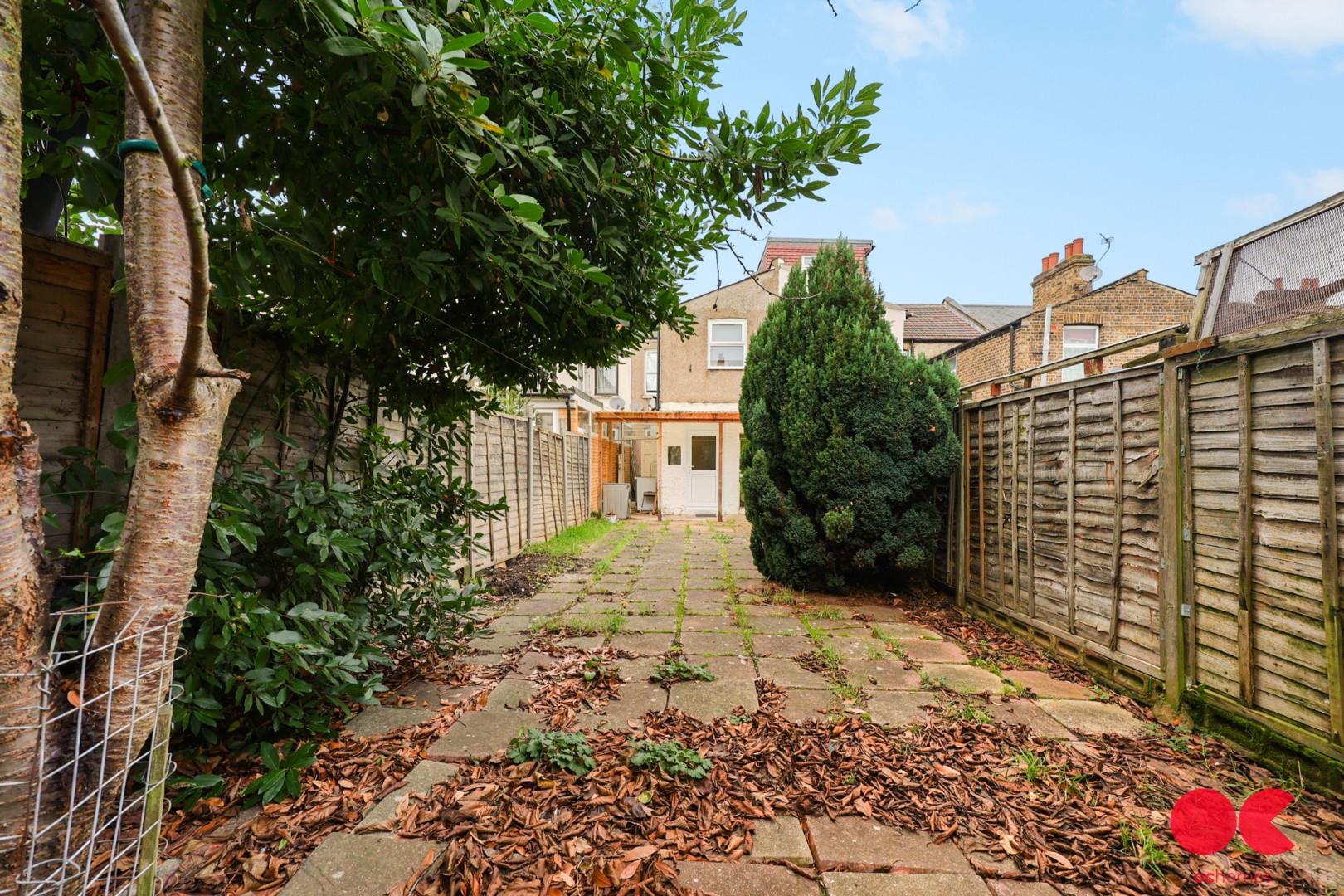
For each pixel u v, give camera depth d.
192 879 1.48
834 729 2.39
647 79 2.04
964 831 1.75
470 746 2.20
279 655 1.94
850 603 4.79
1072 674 3.15
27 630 0.95
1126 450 2.89
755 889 1.50
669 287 3.12
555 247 2.13
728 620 4.19
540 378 3.72
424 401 3.39
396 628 2.91
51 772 0.98
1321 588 2.00
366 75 1.45
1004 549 3.95
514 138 1.77
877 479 4.76
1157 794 1.96
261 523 2.16
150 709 1.10
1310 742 2.00
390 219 2.02
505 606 4.52
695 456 12.45
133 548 1.08
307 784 1.92
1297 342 2.08
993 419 4.14
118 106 1.52
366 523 2.62
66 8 1.40
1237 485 2.31
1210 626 2.43
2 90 0.89
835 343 4.82
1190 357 2.52
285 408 2.77
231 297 1.73
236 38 1.47
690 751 2.13
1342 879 1.57
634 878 1.52
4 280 0.91
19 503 0.96
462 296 2.78
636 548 7.64
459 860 1.57
